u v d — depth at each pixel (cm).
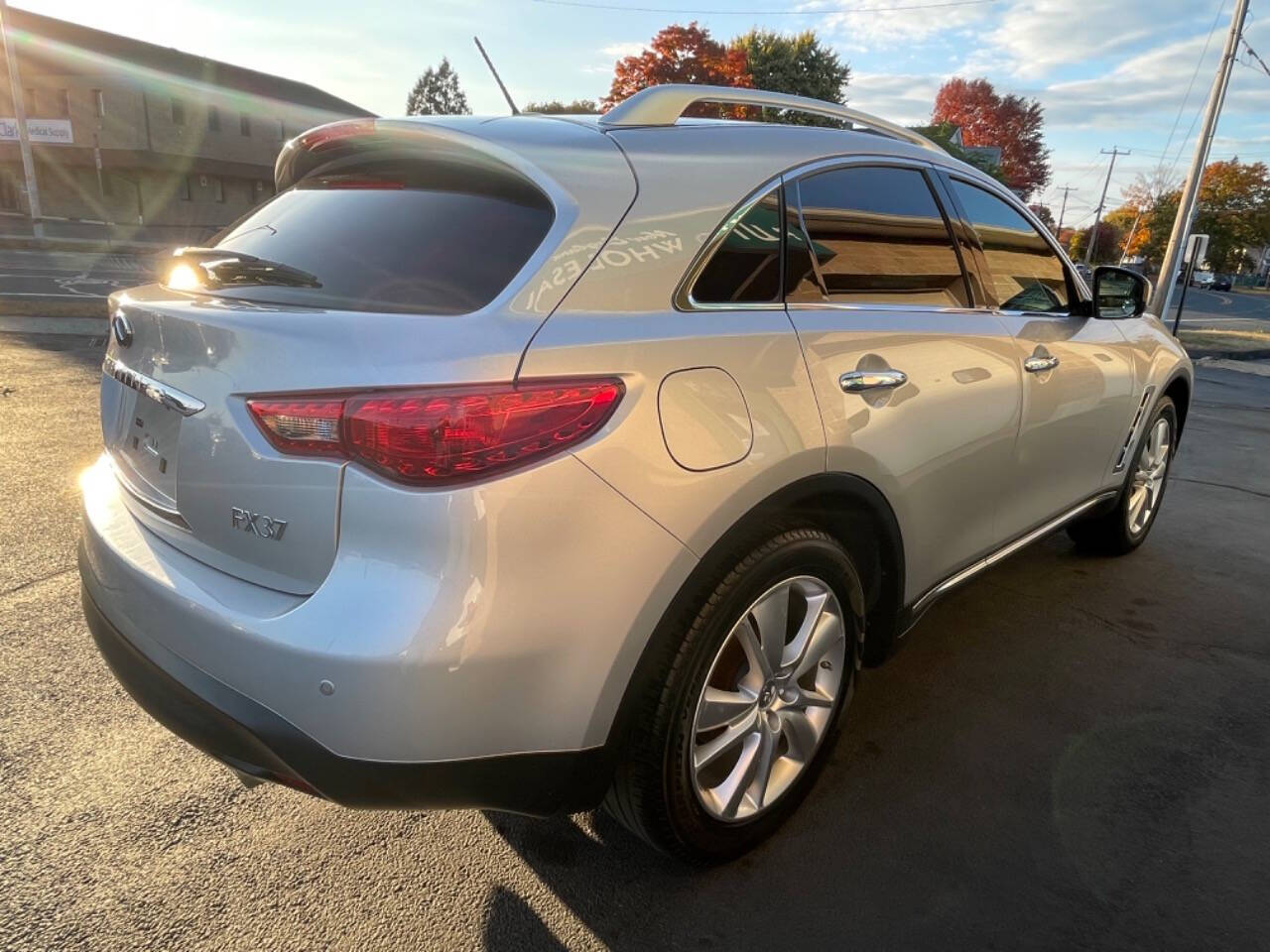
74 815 219
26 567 355
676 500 170
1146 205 7225
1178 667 316
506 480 149
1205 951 189
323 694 149
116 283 1595
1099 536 414
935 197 264
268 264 191
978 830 226
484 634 149
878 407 217
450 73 6788
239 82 4553
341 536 151
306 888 200
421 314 163
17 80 2558
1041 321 300
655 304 179
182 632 168
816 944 189
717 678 198
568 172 179
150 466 194
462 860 211
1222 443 745
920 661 316
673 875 208
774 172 212
